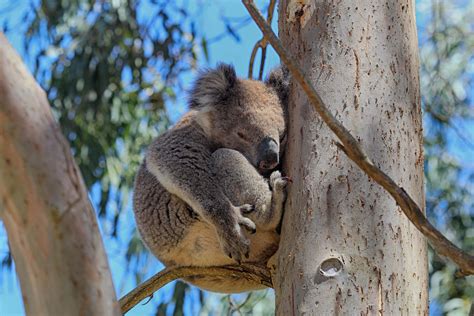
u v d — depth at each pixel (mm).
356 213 6758
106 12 16344
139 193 9219
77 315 5141
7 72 5328
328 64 7262
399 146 7051
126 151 15609
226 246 8117
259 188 8172
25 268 5254
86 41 15977
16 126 5289
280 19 7840
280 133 8922
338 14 7391
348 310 6473
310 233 6793
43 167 5270
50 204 5223
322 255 6680
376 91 7148
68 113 15773
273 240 8195
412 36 7520
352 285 6531
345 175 6883
